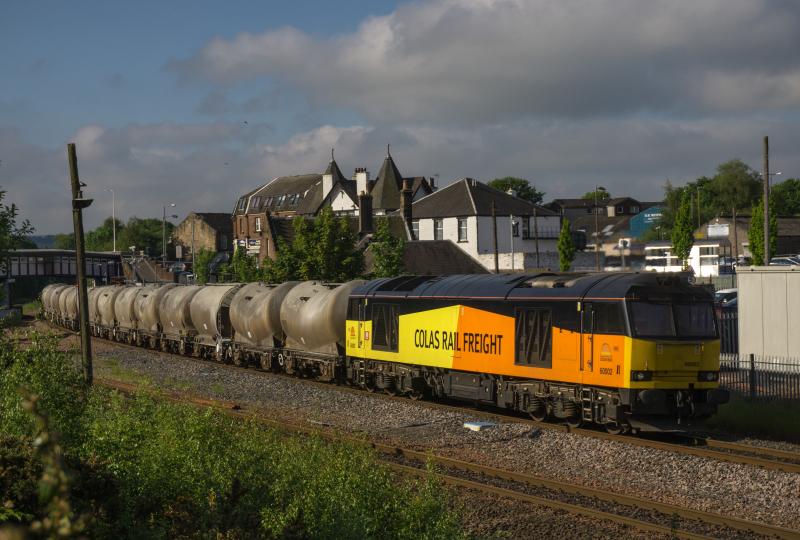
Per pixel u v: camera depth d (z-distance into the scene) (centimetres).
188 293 4053
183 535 950
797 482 1425
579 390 1975
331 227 4575
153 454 1177
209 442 1277
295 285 3334
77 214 2212
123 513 964
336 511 1041
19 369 1360
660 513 1269
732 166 12756
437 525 1034
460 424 2083
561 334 2003
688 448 1709
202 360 3862
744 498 1362
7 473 864
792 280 2767
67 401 1353
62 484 443
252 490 1127
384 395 2633
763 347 2833
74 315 5916
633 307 1856
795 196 13475
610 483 1482
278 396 2631
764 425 1958
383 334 2670
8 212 2308
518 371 2131
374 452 1390
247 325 3431
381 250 4594
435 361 2433
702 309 1911
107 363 3609
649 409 1825
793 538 1130
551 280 2108
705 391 1903
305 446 1404
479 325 2261
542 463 1653
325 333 2955
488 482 1469
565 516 1239
